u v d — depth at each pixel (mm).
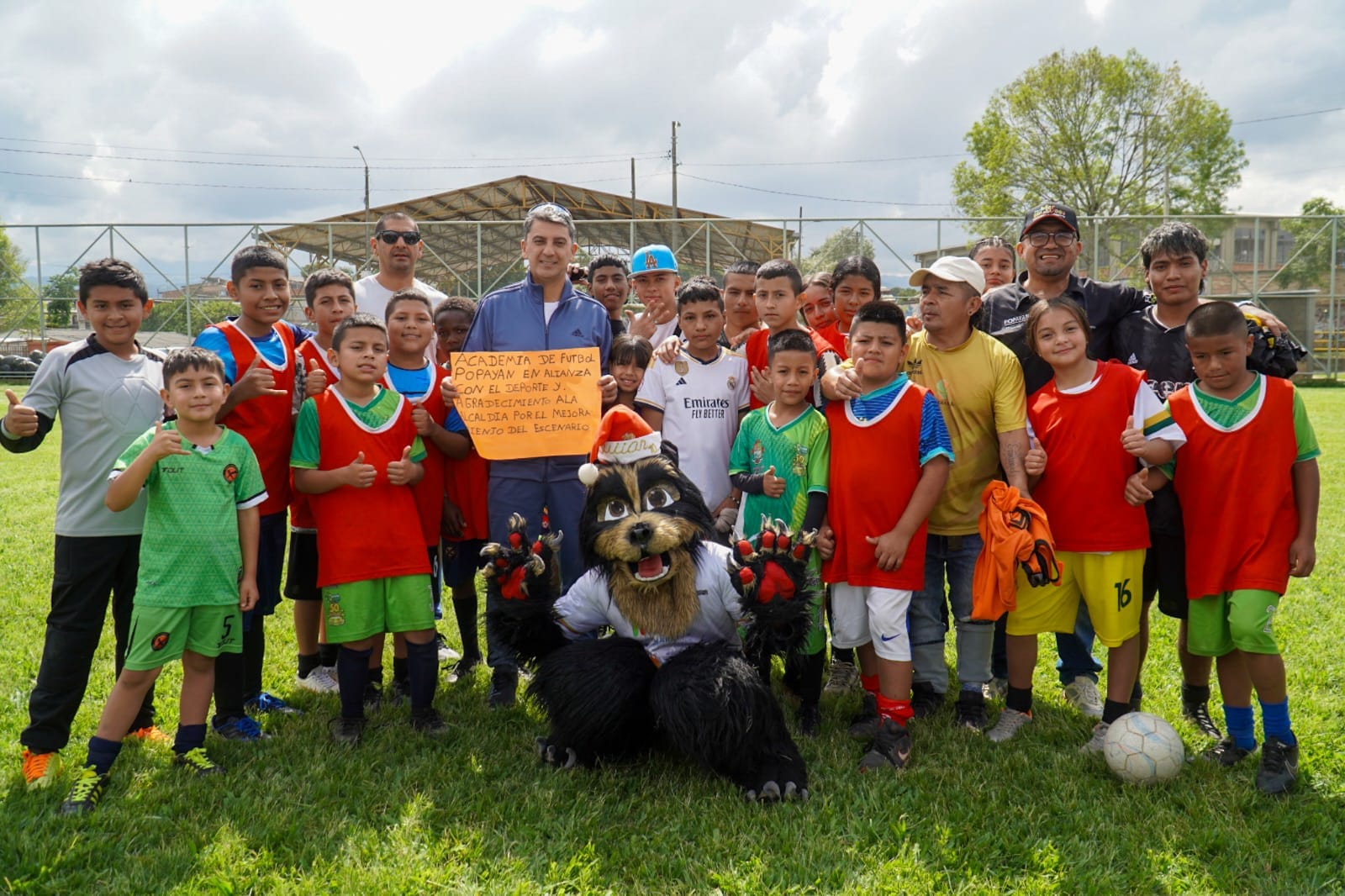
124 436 3928
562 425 4852
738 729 3639
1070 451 4141
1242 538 3820
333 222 30281
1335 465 11688
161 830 3414
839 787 3797
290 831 3383
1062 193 40062
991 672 5148
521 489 4965
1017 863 3250
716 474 4984
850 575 4215
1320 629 5648
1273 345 3984
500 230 31391
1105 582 4098
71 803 3570
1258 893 3031
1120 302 4816
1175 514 4234
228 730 4324
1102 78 38250
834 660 5398
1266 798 3668
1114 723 3936
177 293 30172
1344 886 3080
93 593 3906
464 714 4719
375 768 4031
